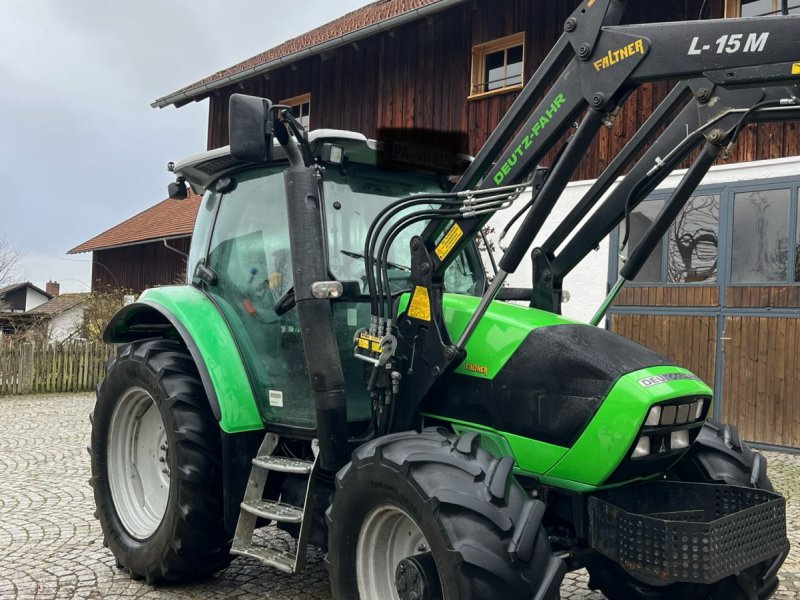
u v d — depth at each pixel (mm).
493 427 2904
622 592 3201
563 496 2859
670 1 8641
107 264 21984
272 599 3557
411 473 2551
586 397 2670
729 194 8000
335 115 12953
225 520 3533
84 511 5164
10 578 3816
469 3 10672
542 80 2807
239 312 3773
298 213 3170
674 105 3041
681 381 2725
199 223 4207
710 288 8117
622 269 3166
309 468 3172
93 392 14055
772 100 2420
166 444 4070
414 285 3072
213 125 15742
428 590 2545
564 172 2695
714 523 2381
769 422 7707
